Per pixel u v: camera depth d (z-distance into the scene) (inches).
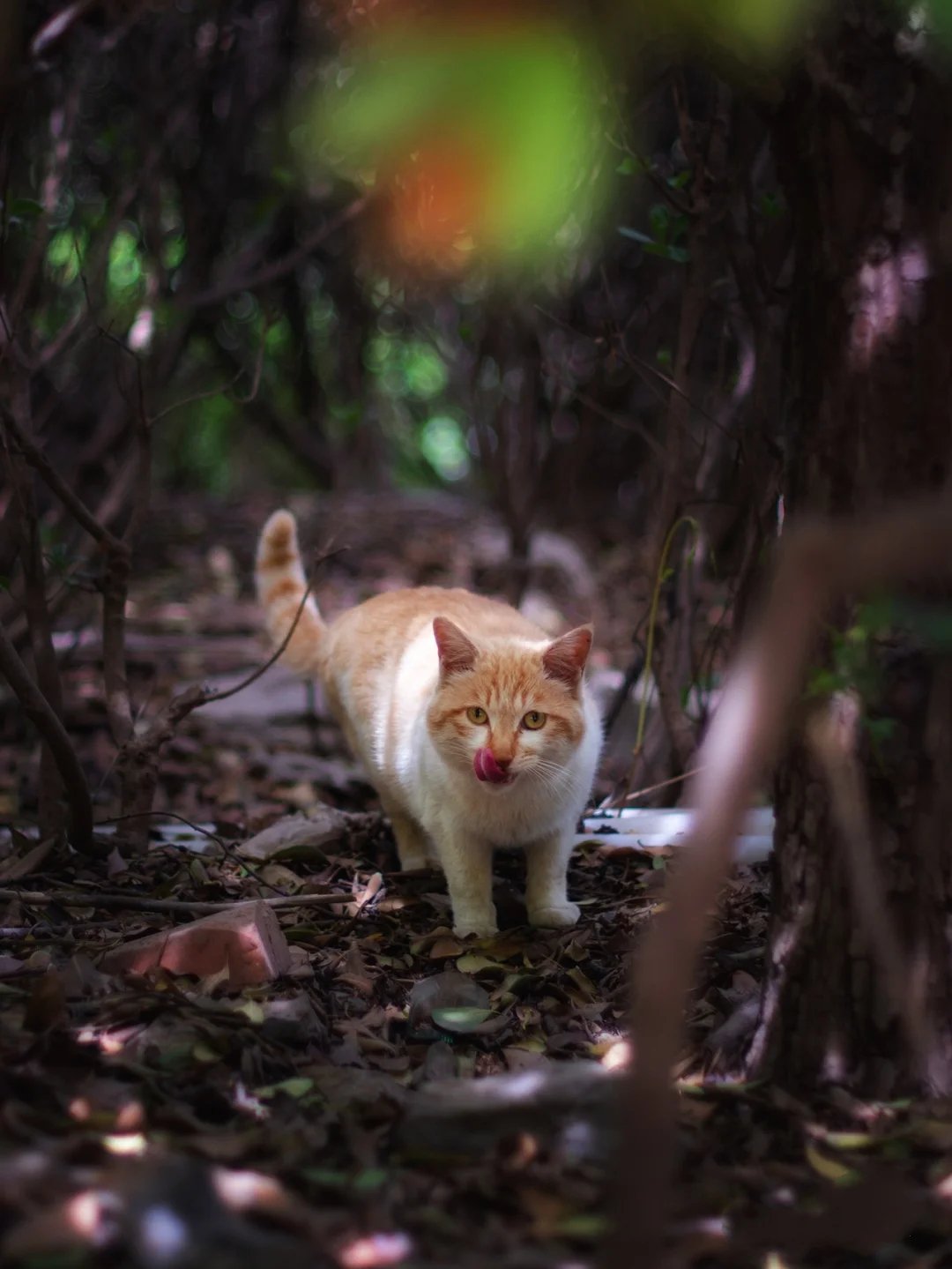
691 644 179.0
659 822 163.6
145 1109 86.8
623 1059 100.0
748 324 183.0
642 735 172.1
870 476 88.3
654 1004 55.2
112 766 154.6
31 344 179.5
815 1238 77.6
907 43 82.3
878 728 83.4
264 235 319.0
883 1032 92.2
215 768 211.5
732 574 171.0
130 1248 66.8
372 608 165.9
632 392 341.7
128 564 155.6
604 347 187.0
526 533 260.5
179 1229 67.7
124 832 152.6
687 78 173.2
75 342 221.5
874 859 90.1
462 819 133.4
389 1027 109.3
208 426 556.4
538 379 277.7
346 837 163.3
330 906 134.3
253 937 112.7
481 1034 106.4
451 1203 80.3
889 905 90.4
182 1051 95.3
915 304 86.3
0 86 65.6
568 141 33.2
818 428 90.6
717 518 181.8
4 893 126.6
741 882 140.3
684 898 53.9
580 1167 83.7
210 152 298.4
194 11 250.1
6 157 150.6
